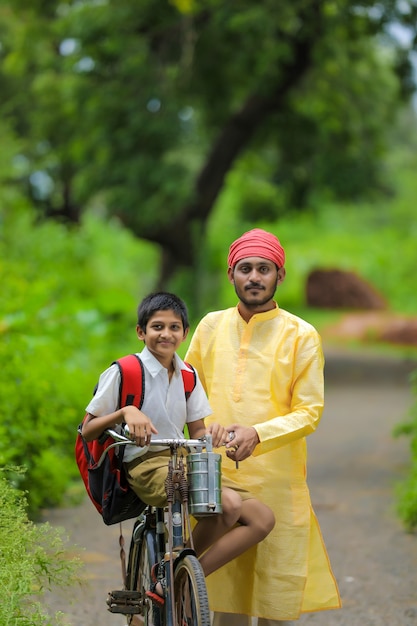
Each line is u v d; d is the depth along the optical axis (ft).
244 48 65.87
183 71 69.36
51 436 28.17
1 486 15.35
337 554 23.75
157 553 13.76
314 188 89.81
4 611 12.93
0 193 62.75
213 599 14.39
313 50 69.10
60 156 76.74
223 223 123.75
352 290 129.49
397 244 151.94
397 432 30.73
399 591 20.43
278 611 14.07
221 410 14.52
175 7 65.67
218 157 75.92
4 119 76.38
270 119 80.69
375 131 85.46
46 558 14.52
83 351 41.42
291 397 14.47
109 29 66.28
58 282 53.16
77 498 27.89
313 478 34.42
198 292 79.77
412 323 104.22
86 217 120.98
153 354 13.57
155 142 69.77
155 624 13.57
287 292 132.16
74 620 17.69
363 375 72.84
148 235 76.54
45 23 72.74
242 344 14.61
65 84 72.23
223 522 13.11
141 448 13.32
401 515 27.32
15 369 28.07
